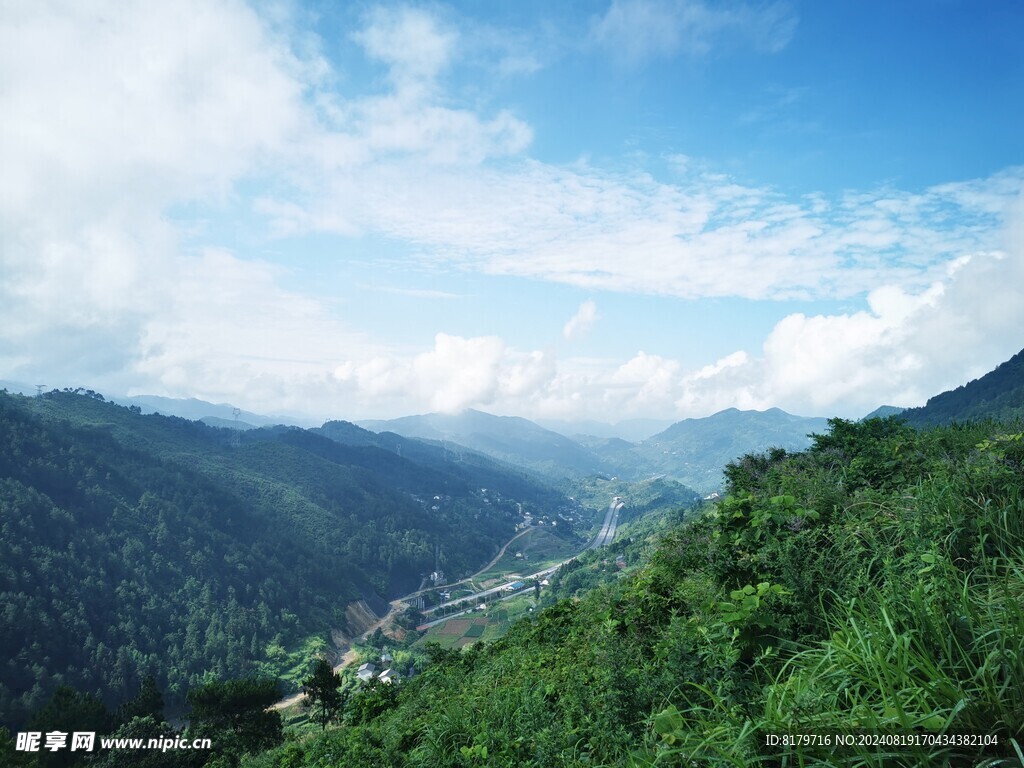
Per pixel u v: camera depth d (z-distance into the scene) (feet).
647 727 14.20
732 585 17.70
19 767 122.83
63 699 162.61
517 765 17.75
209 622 498.69
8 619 391.45
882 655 9.98
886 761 8.43
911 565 13.91
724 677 13.20
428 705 35.88
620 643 20.30
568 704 19.84
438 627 583.58
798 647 13.02
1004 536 13.93
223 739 114.32
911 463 24.52
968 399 380.17
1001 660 8.98
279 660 474.49
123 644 432.25
